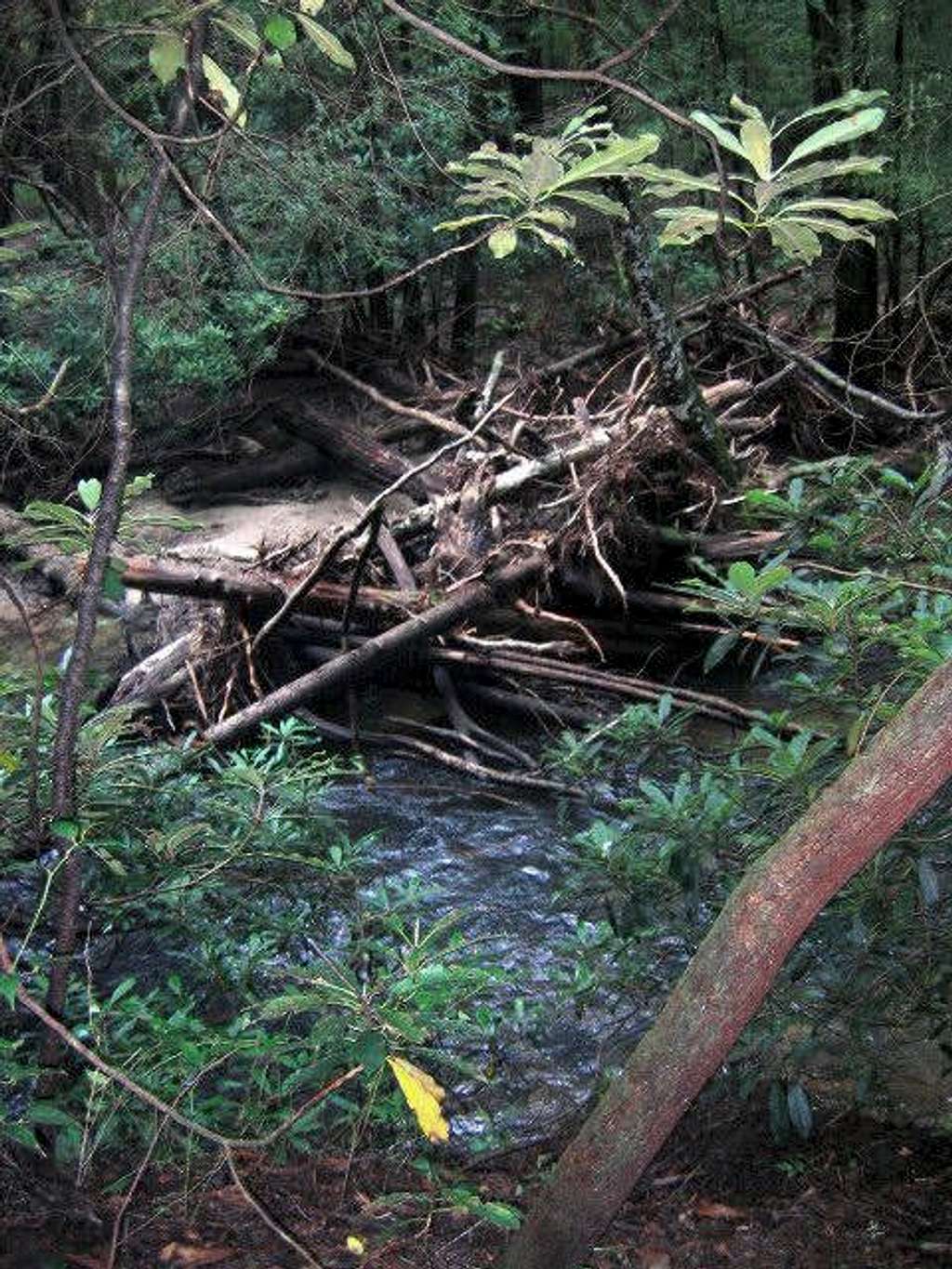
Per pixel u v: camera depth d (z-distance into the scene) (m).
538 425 7.69
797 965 3.09
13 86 2.83
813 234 1.66
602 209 1.84
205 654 6.60
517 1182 3.17
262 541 6.82
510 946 4.85
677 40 8.90
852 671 3.11
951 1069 3.33
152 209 2.29
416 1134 3.21
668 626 7.16
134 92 3.80
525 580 6.81
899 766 1.79
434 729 6.53
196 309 6.89
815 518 3.50
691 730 6.45
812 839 1.85
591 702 6.93
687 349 9.43
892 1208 3.00
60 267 6.43
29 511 2.52
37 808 2.59
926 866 2.79
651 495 7.13
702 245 8.60
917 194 8.91
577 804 5.93
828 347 9.79
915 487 3.41
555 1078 3.91
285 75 5.71
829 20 9.26
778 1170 3.17
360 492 8.52
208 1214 2.76
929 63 9.14
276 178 5.42
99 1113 2.73
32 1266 2.45
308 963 3.88
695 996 1.96
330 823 3.82
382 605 6.73
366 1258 2.68
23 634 6.76
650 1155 2.05
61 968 2.62
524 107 8.75
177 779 3.76
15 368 6.55
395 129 7.06
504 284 10.33
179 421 8.55
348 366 9.79
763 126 1.57
